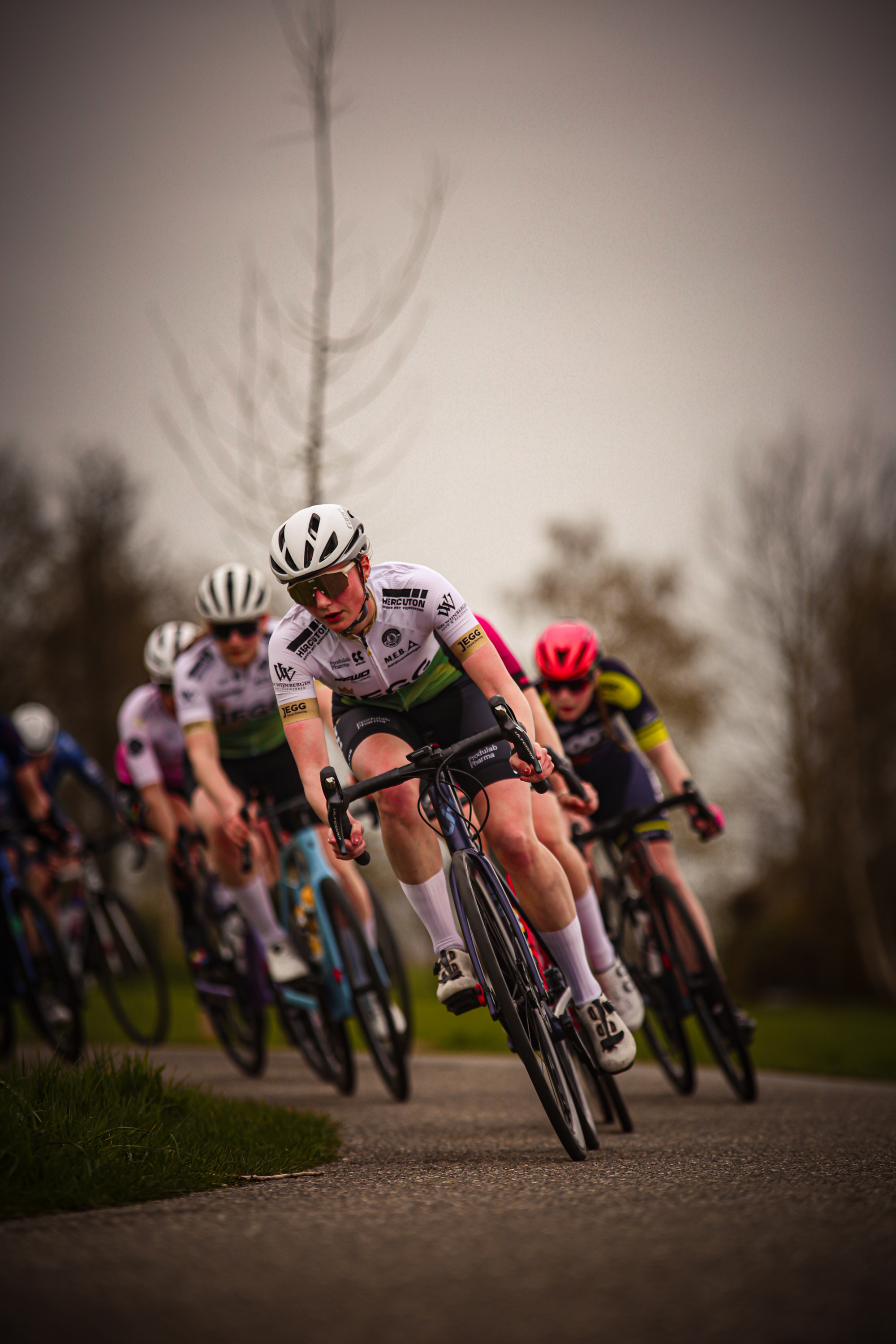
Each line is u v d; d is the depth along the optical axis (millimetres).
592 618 93438
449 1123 16125
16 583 85562
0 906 22672
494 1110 17766
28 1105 11398
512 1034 11477
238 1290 6988
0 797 28422
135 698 25375
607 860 20281
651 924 19516
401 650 13352
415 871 13344
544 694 18875
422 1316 6516
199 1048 29578
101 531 85188
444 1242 8008
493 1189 10023
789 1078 24125
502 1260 7523
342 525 12492
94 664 84938
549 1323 6359
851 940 88188
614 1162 11609
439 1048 31359
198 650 20688
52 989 22500
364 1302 6746
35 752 28453
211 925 23781
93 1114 11656
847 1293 6680
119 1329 6336
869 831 89125
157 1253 7805
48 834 24359
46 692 86438
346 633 12938
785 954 88812
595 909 16078
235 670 20531
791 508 90500
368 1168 11719
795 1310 6441
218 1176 10758
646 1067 26141
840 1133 14219
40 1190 9422
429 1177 10852
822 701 88938
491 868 12508
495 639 15039
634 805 20203
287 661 13258
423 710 13992
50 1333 6262
